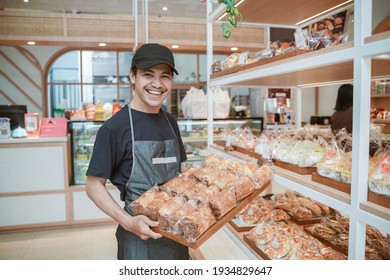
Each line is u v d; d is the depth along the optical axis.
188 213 1.09
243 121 4.13
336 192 0.96
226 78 1.82
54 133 3.70
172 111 7.96
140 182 1.41
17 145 3.55
